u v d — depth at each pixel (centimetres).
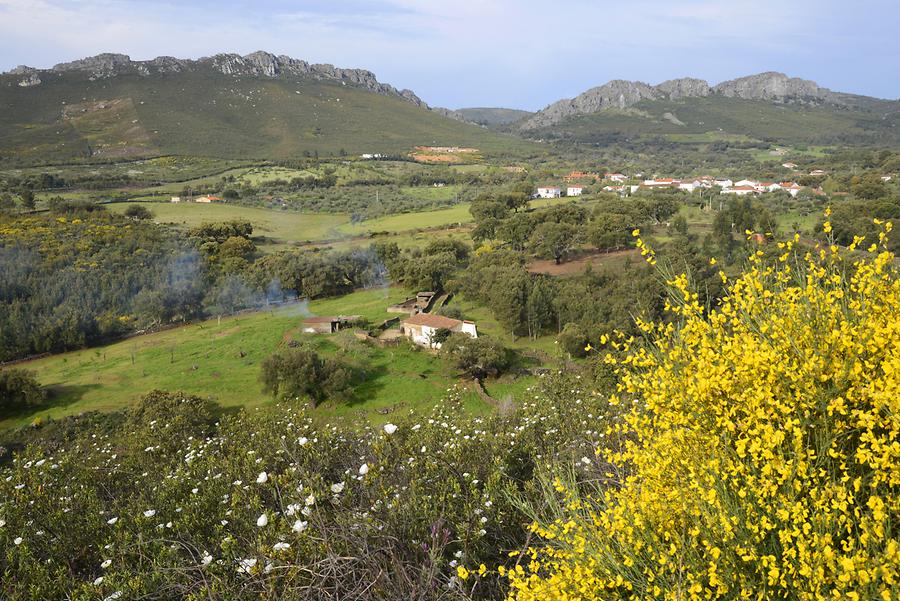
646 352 443
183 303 5847
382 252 7331
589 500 427
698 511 326
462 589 383
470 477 612
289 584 391
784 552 283
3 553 570
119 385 4109
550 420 936
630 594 347
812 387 332
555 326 4991
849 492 298
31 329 4931
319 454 683
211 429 2406
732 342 386
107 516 684
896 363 305
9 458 3009
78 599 459
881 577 257
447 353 3953
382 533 437
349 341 4581
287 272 6531
